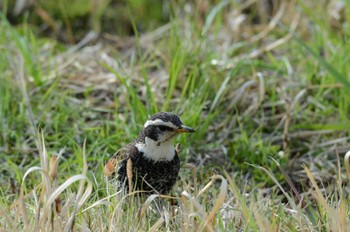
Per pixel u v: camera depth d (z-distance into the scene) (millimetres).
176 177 9969
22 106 12664
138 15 17391
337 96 13352
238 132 12594
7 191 10672
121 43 16156
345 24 15328
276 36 15727
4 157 11594
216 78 13211
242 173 11625
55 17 17281
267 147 12062
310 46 14422
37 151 11906
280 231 8766
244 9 17141
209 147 12094
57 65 14305
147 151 9703
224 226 8758
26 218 8250
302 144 12422
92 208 9047
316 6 15711
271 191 11047
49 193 8281
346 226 8383
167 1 17531
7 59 13875
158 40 15789
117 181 9828
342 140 12328
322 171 11625
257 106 12805
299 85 13391
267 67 13586
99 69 14508
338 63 13688
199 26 15031
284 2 16000
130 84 12938
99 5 17203
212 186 10062
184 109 12242
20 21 17109
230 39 15375
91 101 13336
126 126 12031
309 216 9164
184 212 8734
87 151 11680
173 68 12266
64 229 8156
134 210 9273
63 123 12594
